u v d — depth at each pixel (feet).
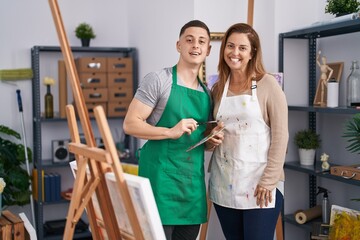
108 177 5.04
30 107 14.38
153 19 13.19
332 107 9.39
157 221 4.68
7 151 13.23
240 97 7.39
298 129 11.18
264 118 7.35
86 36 14.30
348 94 9.61
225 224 7.90
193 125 6.84
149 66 13.69
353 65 9.57
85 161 5.15
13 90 14.20
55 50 14.15
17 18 14.12
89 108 14.07
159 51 12.89
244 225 7.56
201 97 7.27
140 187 4.56
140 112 7.04
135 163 14.61
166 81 7.11
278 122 7.13
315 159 10.84
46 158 14.75
